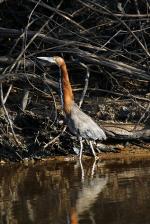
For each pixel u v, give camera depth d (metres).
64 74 14.51
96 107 15.74
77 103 16.02
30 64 15.46
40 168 13.47
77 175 12.49
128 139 15.13
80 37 15.70
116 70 16.12
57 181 11.98
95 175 12.39
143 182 11.56
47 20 15.87
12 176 12.68
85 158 14.47
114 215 9.44
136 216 9.38
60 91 14.50
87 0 15.49
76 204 10.19
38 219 9.41
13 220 9.41
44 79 15.08
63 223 9.13
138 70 15.79
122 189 11.09
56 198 10.63
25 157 14.46
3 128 14.82
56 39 15.47
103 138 14.34
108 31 17.23
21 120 15.17
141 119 14.84
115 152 14.83
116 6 17.08
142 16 15.78
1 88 14.57
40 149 14.62
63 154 14.70
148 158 14.12
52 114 15.23
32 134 14.98
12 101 15.84
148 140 15.27
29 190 11.31
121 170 12.80
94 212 9.70
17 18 17.42
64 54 16.91
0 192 11.23
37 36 15.33
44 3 16.38
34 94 16.12
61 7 17.56
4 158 14.37
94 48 15.31
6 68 14.95
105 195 10.73
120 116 15.52
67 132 14.88
